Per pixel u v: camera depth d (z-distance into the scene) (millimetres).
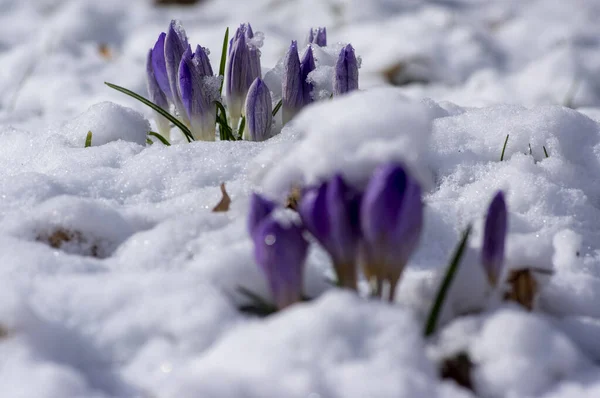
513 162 864
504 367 696
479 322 709
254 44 892
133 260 757
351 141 704
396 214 695
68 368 696
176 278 725
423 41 1523
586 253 807
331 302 693
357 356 687
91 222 783
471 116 911
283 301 708
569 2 1922
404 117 705
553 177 861
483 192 841
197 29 1710
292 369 681
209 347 707
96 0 1775
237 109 898
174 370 699
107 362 706
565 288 760
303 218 707
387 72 1424
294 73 881
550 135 889
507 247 749
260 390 678
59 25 1662
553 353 699
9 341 702
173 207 808
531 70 1408
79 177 837
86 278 729
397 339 689
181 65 875
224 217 783
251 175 823
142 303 717
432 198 842
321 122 708
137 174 842
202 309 713
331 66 911
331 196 697
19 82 1276
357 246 708
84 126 905
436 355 705
